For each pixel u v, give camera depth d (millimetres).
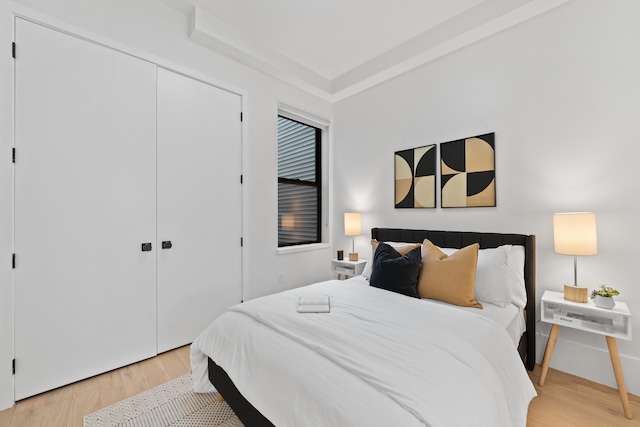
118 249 2082
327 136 3932
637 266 1825
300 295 1989
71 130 1879
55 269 1827
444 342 1290
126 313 2123
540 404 1716
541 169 2195
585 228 1792
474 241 2471
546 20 2160
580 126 2021
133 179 2150
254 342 1392
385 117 3293
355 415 904
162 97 2307
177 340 2406
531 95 2238
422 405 915
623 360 1845
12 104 1675
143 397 1751
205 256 2584
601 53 1938
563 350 2070
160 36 2289
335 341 1291
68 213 1871
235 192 2811
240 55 2723
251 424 1280
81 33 1906
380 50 2988
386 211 3293
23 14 1702
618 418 1594
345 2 2299
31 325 1743
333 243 3941
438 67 2812
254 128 2973
